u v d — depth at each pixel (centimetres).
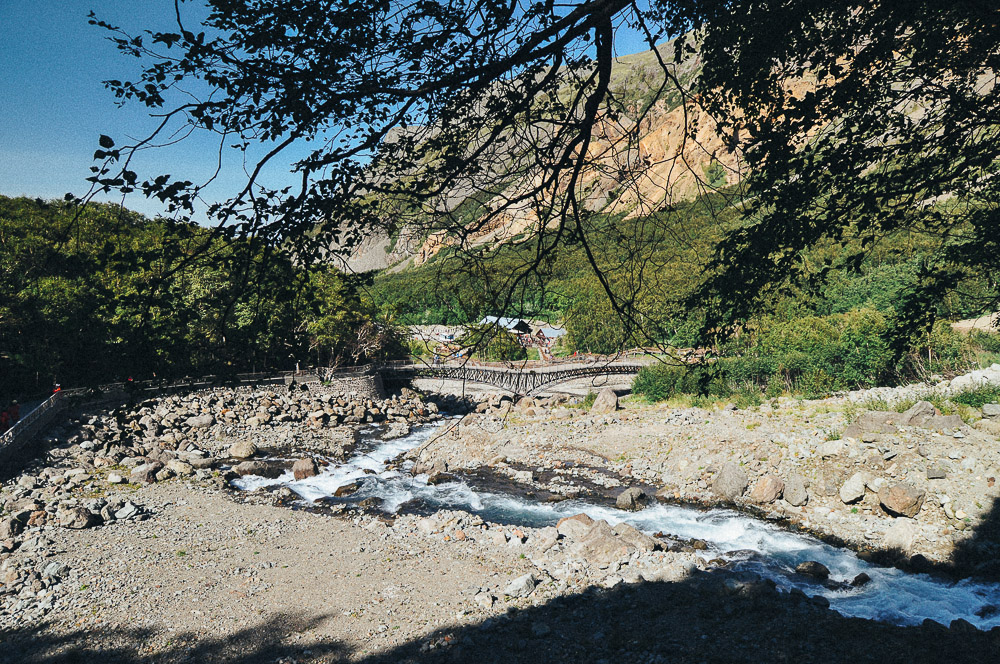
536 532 2458
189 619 1802
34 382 3800
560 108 531
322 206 473
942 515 2320
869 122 583
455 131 507
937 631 1417
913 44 562
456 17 467
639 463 3512
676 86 553
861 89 570
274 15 446
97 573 2119
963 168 563
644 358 5941
